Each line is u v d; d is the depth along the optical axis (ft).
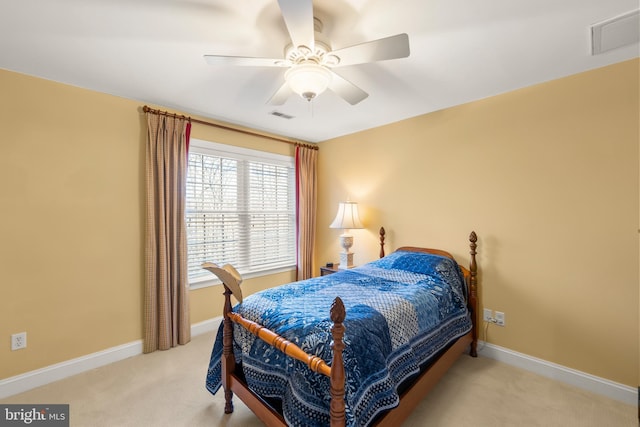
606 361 6.61
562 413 6.03
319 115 9.87
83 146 7.73
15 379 6.73
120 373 7.57
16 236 6.82
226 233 10.79
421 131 9.82
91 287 7.86
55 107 7.32
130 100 8.49
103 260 8.07
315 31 5.03
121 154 8.36
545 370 7.38
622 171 6.42
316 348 4.47
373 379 4.39
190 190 9.84
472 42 5.69
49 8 4.70
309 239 12.98
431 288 7.11
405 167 10.28
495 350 8.21
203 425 5.77
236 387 5.85
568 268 7.10
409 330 5.73
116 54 6.10
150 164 8.63
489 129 8.33
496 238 8.23
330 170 12.92
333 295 6.48
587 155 6.83
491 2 4.60
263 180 11.93
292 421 4.37
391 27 5.22
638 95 6.23
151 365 7.97
